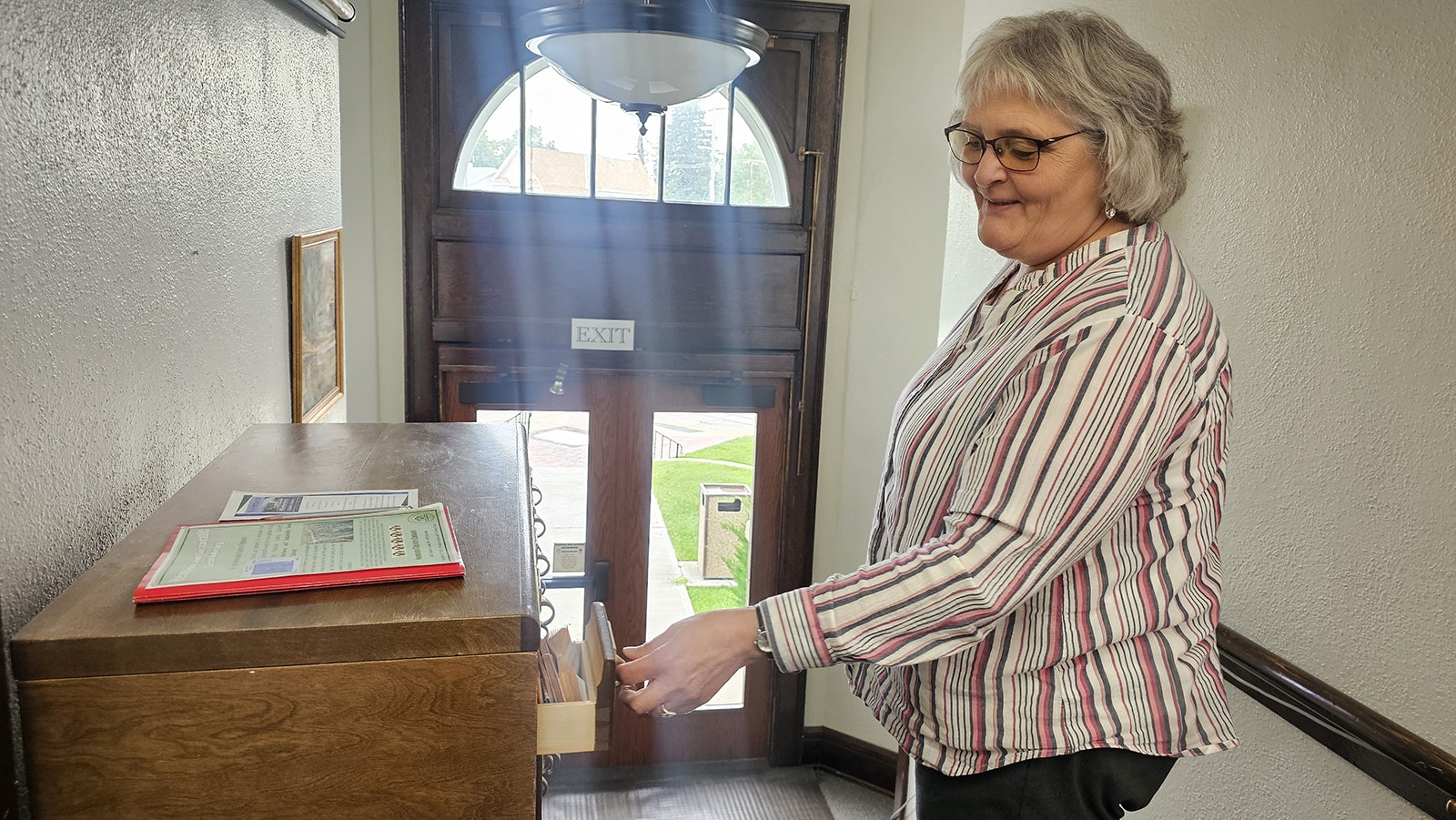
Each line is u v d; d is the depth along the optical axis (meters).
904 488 1.03
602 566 3.25
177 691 0.67
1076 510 0.86
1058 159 0.92
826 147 3.07
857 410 3.24
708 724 3.46
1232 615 1.51
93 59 0.85
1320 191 1.33
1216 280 1.55
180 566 0.76
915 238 3.07
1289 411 1.39
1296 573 1.37
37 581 0.76
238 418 1.29
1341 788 1.29
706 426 3.24
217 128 1.19
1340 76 1.30
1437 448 1.14
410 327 2.99
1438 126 1.15
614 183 3.03
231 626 0.67
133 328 0.95
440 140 2.89
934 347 3.10
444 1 2.80
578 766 3.40
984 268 2.17
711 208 3.07
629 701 0.92
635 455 3.21
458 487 1.02
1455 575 1.12
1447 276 1.13
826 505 3.34
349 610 0.71
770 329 3.17
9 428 0.72
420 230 2.93
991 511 0.87
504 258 2.99
